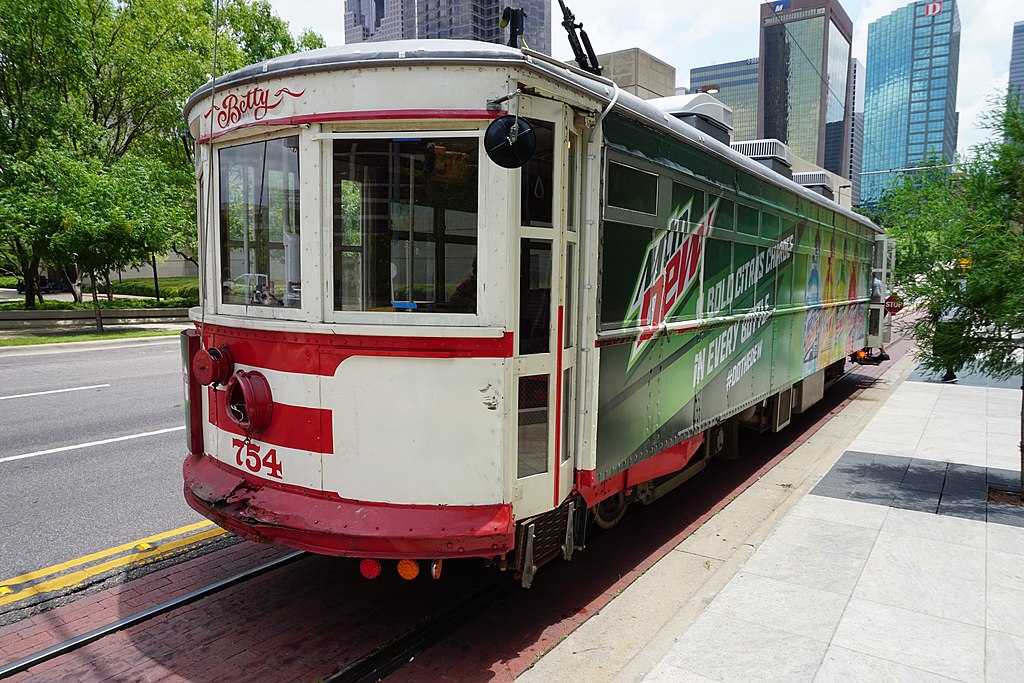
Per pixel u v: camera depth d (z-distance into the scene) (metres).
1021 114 5.92
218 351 3.69
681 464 5.26
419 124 3.13
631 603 4.15
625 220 4.03
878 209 13.75
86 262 17.12
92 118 21.70
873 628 3.69
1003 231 6.05
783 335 7.55
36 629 3.66
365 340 3.22
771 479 6.86
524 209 3.27
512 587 4.31
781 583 4.24
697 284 5.20
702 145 4.96
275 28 25.97
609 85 3.80
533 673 3.36
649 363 4.49
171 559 4.54
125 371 12.09
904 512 5.54
